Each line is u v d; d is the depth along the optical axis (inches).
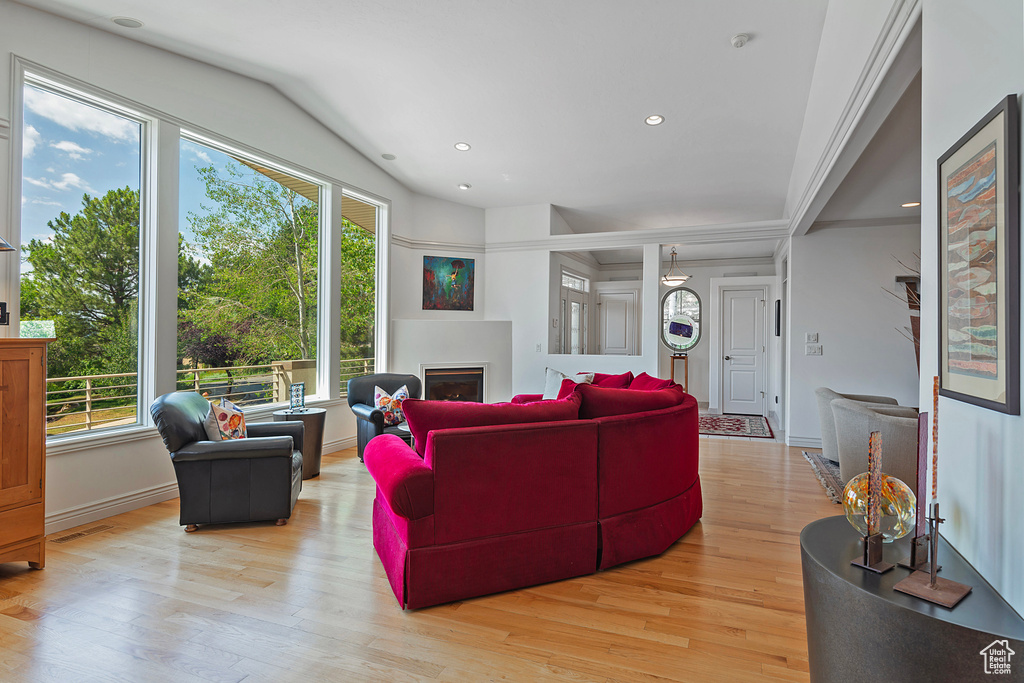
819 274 221.9
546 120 179.3
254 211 174.9
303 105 183.5
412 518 85.9
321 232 202.8
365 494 151.2
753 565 105.4
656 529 108.9
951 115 60.9
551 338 275.0
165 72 142.7
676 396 124.7
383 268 236.8
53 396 122.4
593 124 180.7
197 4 120.4
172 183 144.7
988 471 52.6
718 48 135.0
